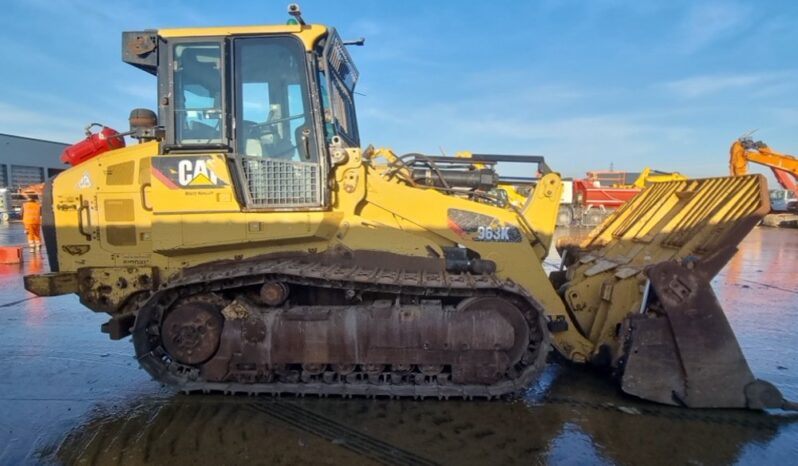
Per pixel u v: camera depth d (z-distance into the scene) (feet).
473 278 13.61
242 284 13.42
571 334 15.07
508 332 13.09
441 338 13.14
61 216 14.58
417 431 11.71
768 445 11.19
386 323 13.23
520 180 17.37
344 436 11.45
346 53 17.67
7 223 93.40
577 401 13.43
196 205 13.92
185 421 12.19
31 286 14.06
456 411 12.76
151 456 10.64
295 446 11.01
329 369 13.71
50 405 13.25
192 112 14.21
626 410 12.87
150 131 15.79
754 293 27.96
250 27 14.07
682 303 12.86
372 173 14.90
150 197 14.46
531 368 13.26
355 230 14.44
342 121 17.62
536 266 15.16
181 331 13.29
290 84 14.32
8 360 16.88
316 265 13.92
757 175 13.32
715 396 12.79
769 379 15.14
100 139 15.60
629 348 13.21
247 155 14.23
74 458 10.58
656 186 18.79
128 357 17.20
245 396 13.60
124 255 14.60
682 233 15.01
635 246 16.75
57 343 18.83
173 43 14.11
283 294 13.25
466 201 15.23
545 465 10.31
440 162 16.85
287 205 13.98
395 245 14.47
